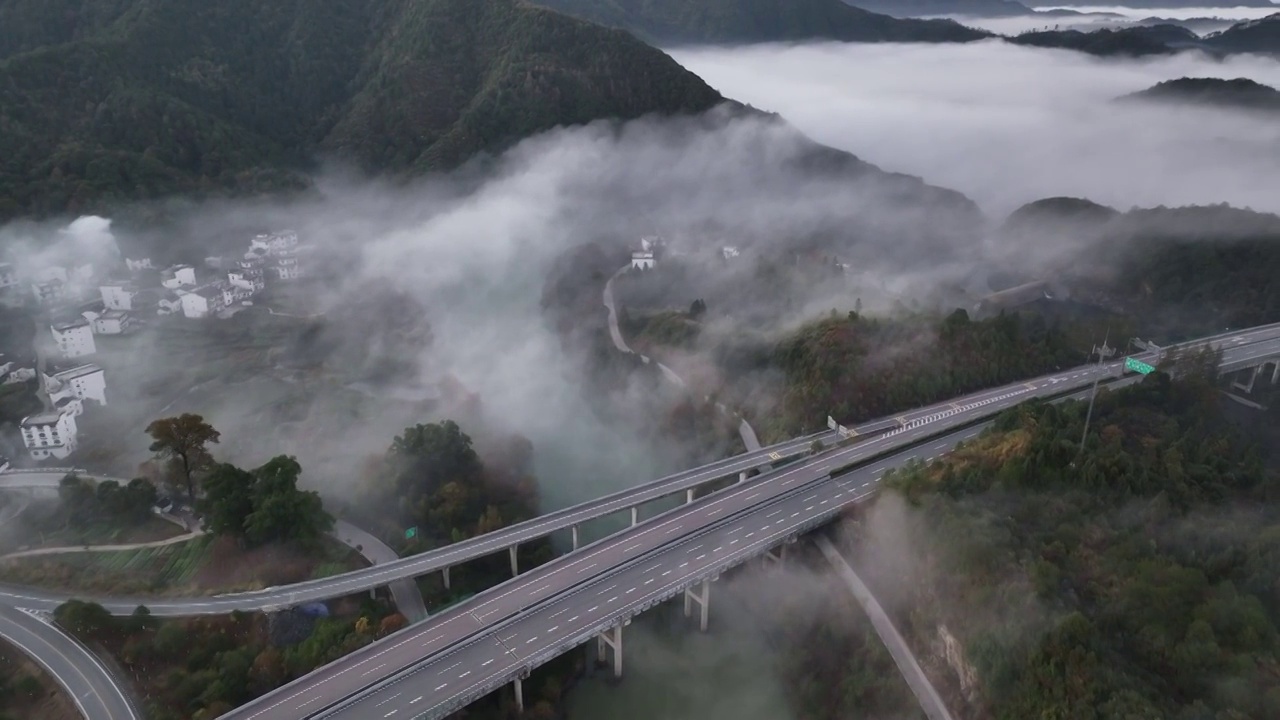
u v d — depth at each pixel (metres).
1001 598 152.38
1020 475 183.00
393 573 188.75
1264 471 187.38
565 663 184.50
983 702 145.88
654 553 191.25
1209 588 142.50
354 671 154.88
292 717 143.50
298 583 186.25
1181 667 131.75
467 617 170.62
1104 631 140.38
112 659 164.50
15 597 182.38
